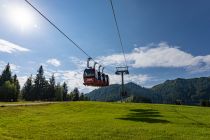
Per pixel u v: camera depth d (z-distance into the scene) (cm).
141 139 2859
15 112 4781
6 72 18225
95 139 2780
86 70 5397
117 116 5138
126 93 10025
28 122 3847
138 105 8169
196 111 6969
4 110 4700
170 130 3497
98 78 5541
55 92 19900
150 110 6800
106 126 3622
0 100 15588
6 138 2569
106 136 2939
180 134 3244
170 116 5444
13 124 3525
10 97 15788
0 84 17825
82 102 8488
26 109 5428
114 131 3250
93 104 7925
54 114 5309
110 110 6588
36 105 6600
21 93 18988
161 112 6300
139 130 3384
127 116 5172
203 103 13262
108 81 6144
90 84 5438
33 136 2762
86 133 3064
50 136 2812
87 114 5512
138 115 5441
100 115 5303
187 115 5806
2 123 3531
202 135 3262
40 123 3753
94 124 3788
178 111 6775
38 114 5050
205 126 4122
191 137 3081
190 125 4166
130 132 3222
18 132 2928
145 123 4153
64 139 2705
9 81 16562
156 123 4225
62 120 4212
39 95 19100
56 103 7888
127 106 7775
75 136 2877
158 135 3109
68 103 8012
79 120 4228
